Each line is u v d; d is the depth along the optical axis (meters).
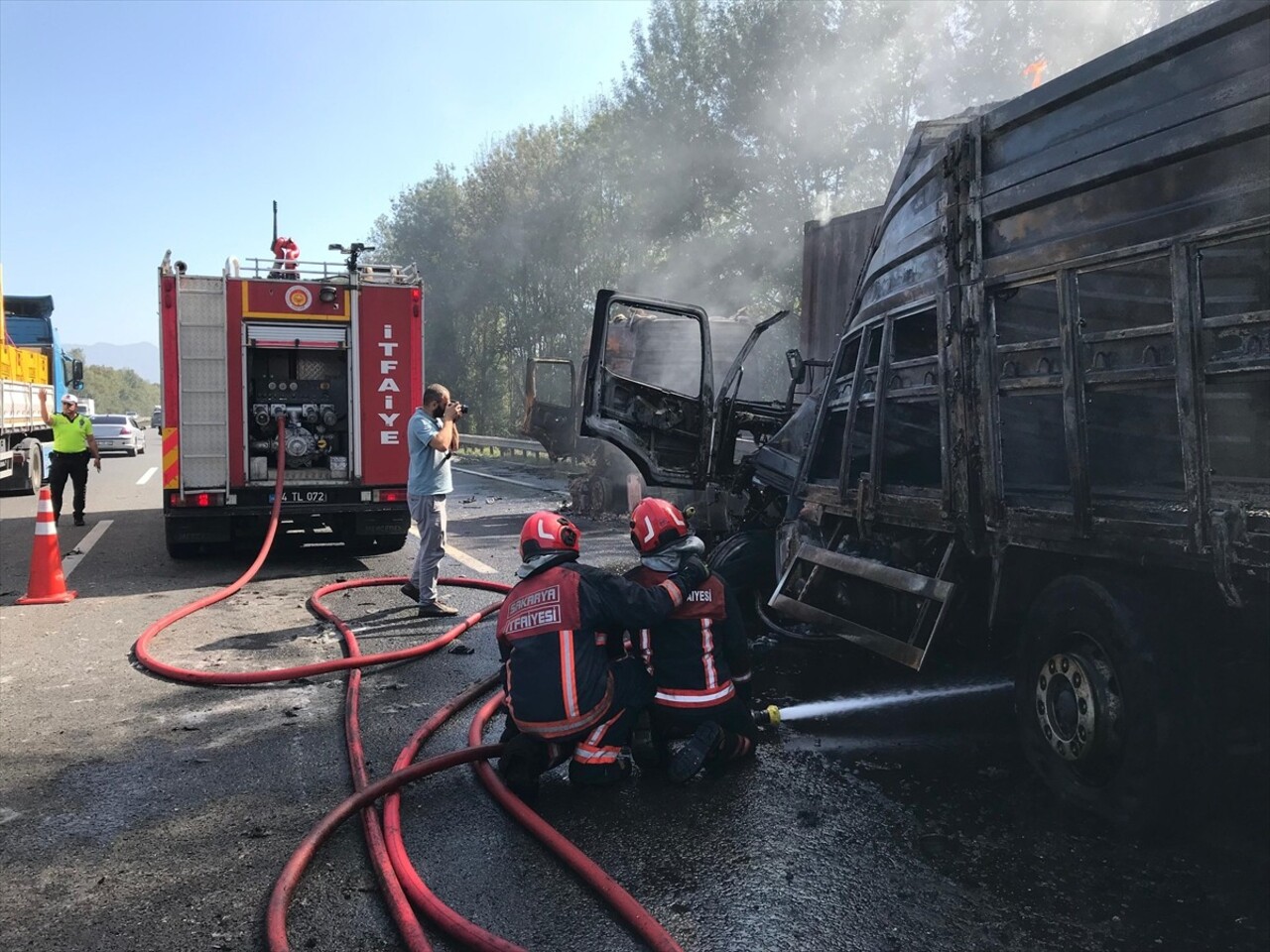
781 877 3.12
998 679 5.07
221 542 9.28
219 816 3.60
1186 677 3.11
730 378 6.79
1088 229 3.34
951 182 4.13
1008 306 3.96
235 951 2.69
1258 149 2.71
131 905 2.95
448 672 5.54
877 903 2.95
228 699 5.04
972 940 2.74
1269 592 2.73
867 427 5.34
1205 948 2.68
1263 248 3.70
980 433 3.92
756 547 6.25
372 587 8.11
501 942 2.61
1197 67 2.90
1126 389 3.25
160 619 6.73
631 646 4.06
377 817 3.50
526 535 3.94
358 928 2.82
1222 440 3.87
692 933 2.79
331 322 8.91
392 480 9.18
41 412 17.59
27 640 6.25
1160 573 3.27
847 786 3.88
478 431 43.09
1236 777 3.36
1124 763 3.21
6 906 2.94
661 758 4.07
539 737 3.70
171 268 8.46
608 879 2.99
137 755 4.23
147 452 36.03
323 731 4.55
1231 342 2.76
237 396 8.72
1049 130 3.54
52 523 7.49
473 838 3.42
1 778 3.95
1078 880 3.08
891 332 4.81
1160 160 3.02
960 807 3.65
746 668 4.13
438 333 43.47
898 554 4.63
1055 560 3.79
